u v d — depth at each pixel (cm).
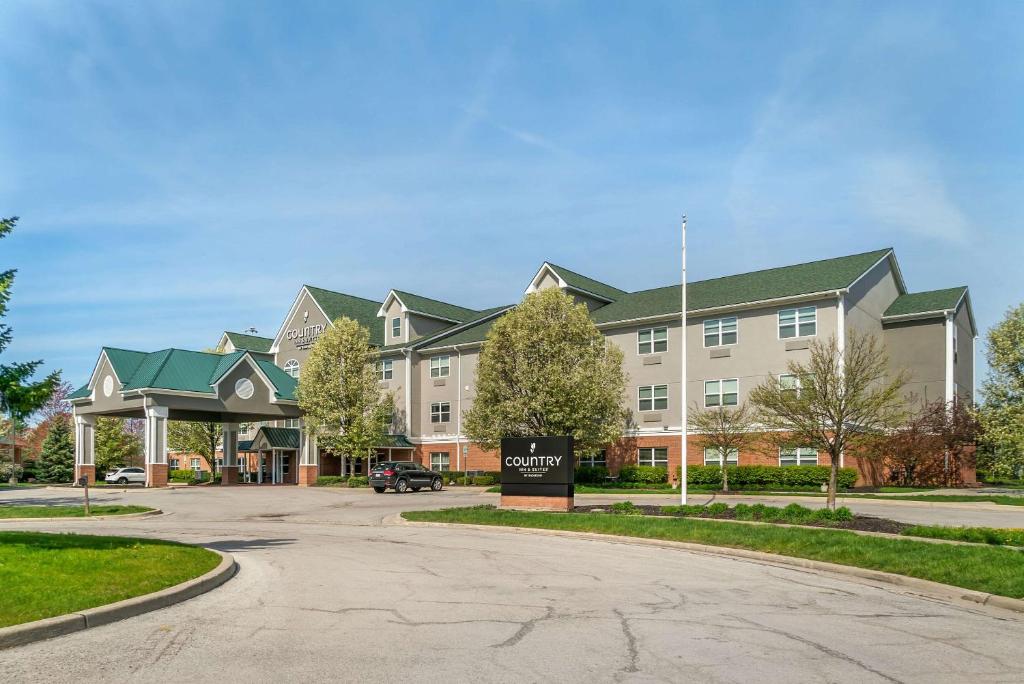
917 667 745
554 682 684
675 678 698
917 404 3991
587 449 3984
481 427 4072
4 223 1429
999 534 1603
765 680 695
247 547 1753
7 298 1418
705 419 3612
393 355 5428
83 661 748
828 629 909
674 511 2283
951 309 3928
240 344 6706
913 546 1456
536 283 4931
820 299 3697
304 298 6056
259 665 736
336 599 1084
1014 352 2903
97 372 4975
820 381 2348
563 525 2073
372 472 4047
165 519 2709
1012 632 905
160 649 796
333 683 679
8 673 706
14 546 1293
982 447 3628
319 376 4975
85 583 1030
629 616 975
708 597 1120
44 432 7531
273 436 5566
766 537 1661
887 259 4194
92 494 4069
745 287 4150
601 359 4097
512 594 1134
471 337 5109
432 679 692
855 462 3638
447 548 1739
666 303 4347
